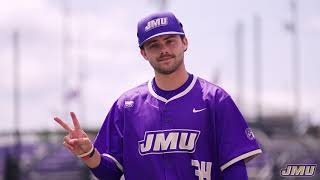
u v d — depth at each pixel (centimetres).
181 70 1349
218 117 1332
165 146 1322
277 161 4184
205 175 1326
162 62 1316
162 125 1333
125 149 1371
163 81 1352
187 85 1354
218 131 1334
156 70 1337
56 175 5169
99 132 1434
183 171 1313
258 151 1329
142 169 1341
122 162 1402
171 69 1316
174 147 1318
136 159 1352
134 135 1359
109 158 1395
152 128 1339
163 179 1316
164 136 1326
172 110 1334
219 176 1348
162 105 1345
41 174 5228
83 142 1329
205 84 1364
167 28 1312
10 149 5303
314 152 4625
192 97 1341
